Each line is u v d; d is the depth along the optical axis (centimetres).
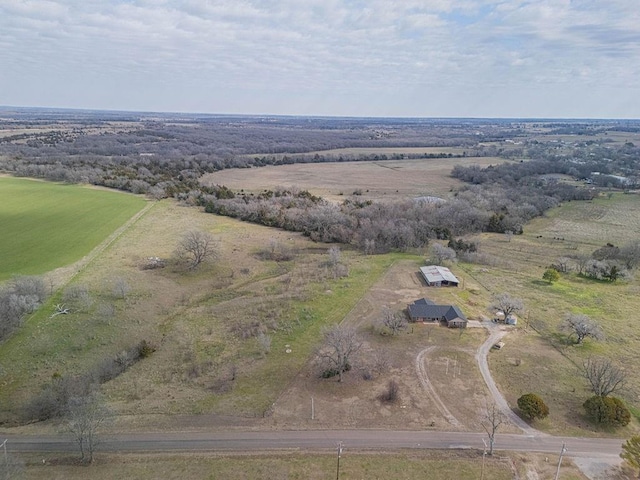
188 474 4250
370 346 6731
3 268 8569
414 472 4328
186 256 9994
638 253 10575
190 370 6100
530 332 7306
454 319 7350
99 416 4634
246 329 7206
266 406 5328
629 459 4266
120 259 9594
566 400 5575
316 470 4325
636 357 6631
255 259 10419
